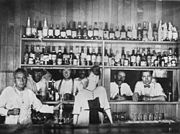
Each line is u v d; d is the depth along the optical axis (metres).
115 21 4.32
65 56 4.08
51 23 4.24
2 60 4.16
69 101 4.02
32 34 4.03
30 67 4.13
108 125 2.89
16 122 3.51
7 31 4.17
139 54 4.21
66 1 4.26
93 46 4.24
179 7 4.39
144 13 4.36
